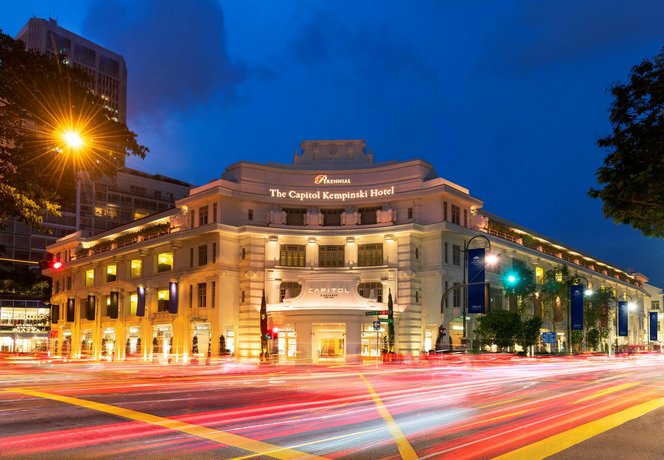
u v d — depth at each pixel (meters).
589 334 82.75
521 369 44.00
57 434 12.87
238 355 61.19
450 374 37.12
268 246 62.84
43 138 24.98
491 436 12.88
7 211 25.86
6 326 110.81
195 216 66.19
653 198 15.23
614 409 17.97
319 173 65.56
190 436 12.67
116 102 186.38
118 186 141.38
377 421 15.05
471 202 65.69
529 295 68.88
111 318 75.81
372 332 59.41
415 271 60.59
